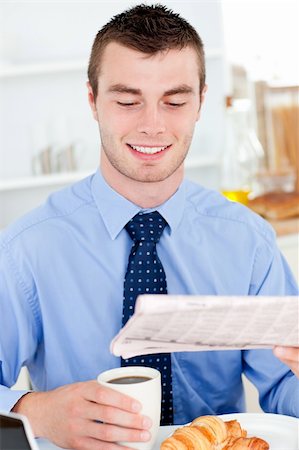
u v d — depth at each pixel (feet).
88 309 5.22
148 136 4.85
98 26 11.84
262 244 5.54
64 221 5.36
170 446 3.92
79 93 11.84
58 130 11.22
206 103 11.94
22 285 5.22
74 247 5.29
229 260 5.49
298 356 4.00
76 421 4.14
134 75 4.75
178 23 4.86
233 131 11.00
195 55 4.94
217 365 5.35
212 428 4.10
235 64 12.19
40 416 4.36
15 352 5.24
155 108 4.81
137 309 3.36
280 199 11.07
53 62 11.75
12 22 11.71
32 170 11.27
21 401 4.51
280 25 12.21
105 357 5.21
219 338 3.74
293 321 3.66
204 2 11.82
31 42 11.79
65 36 11.82
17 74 11.32
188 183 5.78
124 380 4.22
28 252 5.25
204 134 12.00
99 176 5.35
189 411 5.25
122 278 5.25
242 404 5.56
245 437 4.17
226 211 5.64
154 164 4.95
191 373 5.31
